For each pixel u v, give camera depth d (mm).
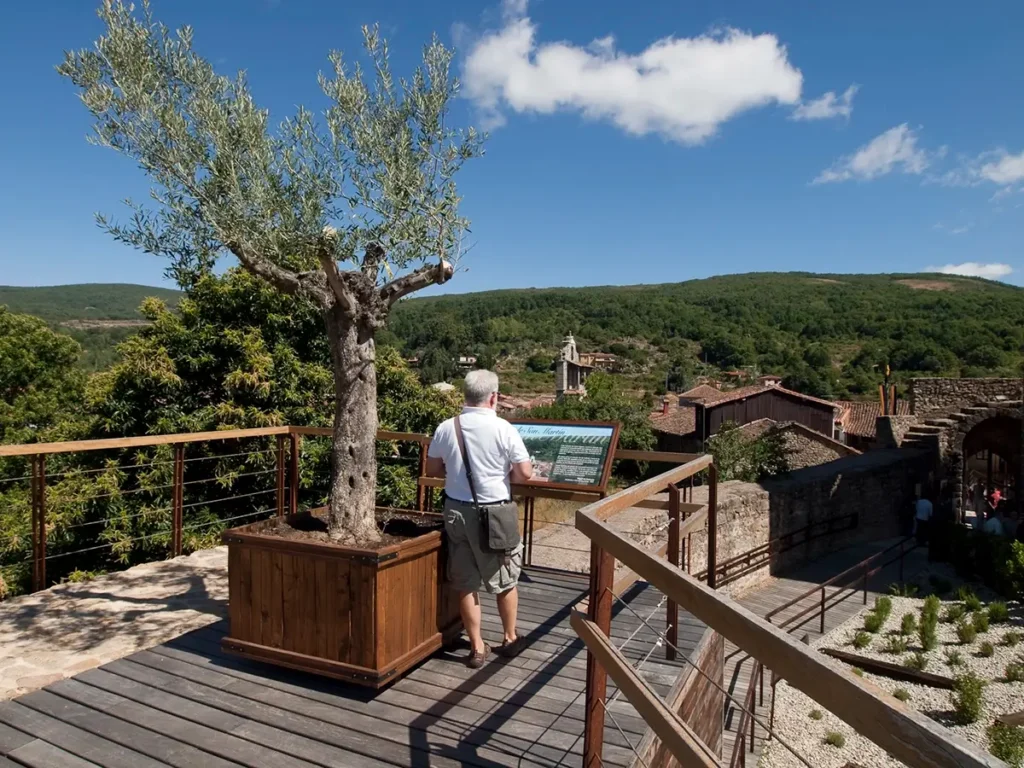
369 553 3373
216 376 10453
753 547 16500
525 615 4703
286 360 10523
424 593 3775
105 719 3268
